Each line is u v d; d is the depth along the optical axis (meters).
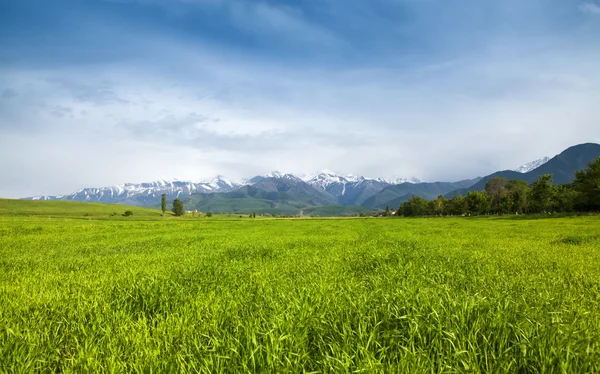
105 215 160.50
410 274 6.84
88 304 5.11
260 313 4.14
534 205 106.81
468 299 4.04
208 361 2.96
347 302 4.48
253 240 20.52
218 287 6.32
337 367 2.69
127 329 4.08
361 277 7.18
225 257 11.61
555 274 7.47
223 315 4.37
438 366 2.79
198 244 18.38
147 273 7.86
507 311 3.73
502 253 11.72
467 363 2.76
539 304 4.38
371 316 3.78
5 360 3.24
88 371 3.01
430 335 3.30
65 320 4.38
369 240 18.94
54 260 12.57
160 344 3.50
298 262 10.02
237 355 3.01
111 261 11.62
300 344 3.22
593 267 8.66
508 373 2.72
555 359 2.68
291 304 4.39
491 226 37.72
